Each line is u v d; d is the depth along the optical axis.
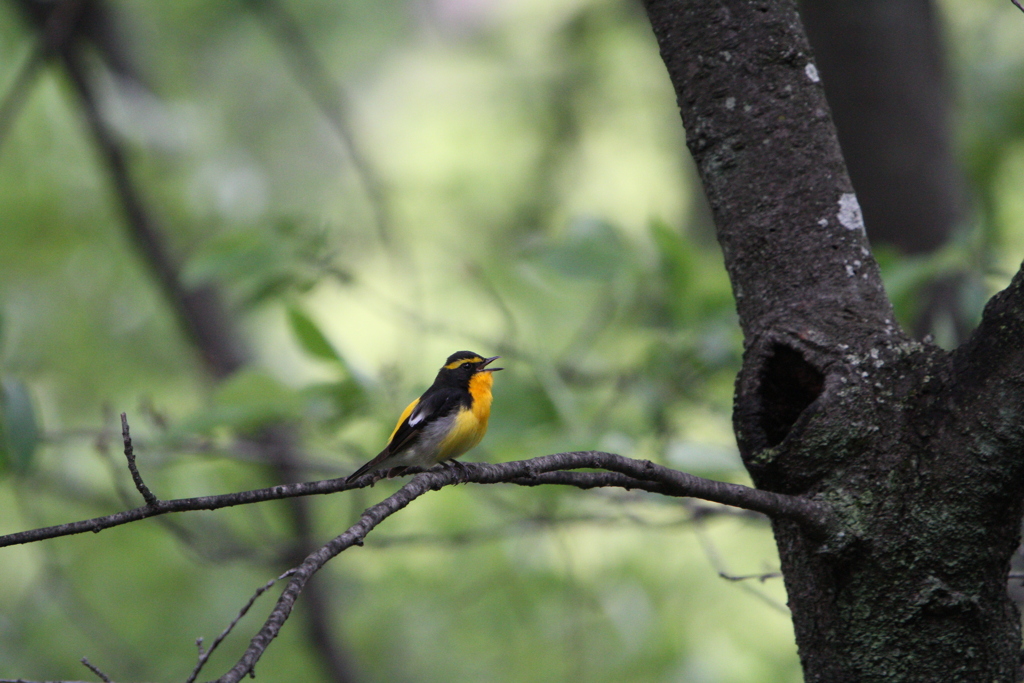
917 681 4.27
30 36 12.41
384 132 19.09
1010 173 13.84
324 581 13.34
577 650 11.38
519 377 8.80
